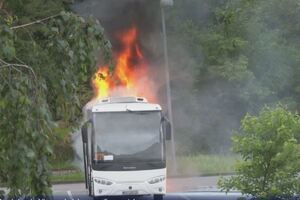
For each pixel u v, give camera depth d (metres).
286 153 22.00
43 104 10.66
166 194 43.28
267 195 22.59
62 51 11.66
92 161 42.97
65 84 11.80
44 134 10.39
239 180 23.08
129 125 43.41
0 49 10.61
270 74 97.56
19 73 10.73
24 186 10.45
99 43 12.11
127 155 42.94
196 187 52.16
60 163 71.81
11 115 10.35
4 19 11.37
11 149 10.21
